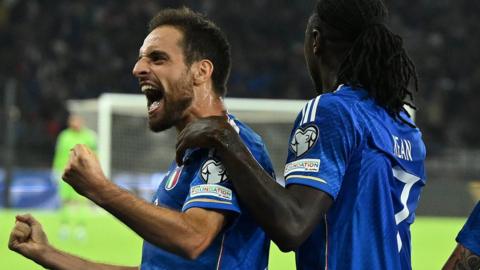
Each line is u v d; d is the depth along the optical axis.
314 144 6.93
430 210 47.84
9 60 67.19
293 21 71.88
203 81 7.23
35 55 67.81
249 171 6.57
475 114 65.75
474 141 64.12
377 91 7.40
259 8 72.06
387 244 7.16
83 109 46.94
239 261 7.02
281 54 69.81
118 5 71.44
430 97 65.56
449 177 53.19
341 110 7.04
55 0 71.31
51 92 64.38
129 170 45.56
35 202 48.69
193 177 7.04
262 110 42.88
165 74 7.09
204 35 7.26
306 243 7.20
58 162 37.31
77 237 35.31
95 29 70.06
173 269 7.06
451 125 64.81
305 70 68.50
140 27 70.31
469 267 7.91
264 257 7.29
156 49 7.13
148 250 7.27
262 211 6.55
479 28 72.19
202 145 6.69
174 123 7.23
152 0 71.75
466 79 68.38
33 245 7.44
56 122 60.31
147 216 6.38
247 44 70.25
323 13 7.52
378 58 7.39
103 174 6.38
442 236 38.03
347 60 7.45
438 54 69.81
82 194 6.39
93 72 67.50
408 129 7.62
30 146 56.53
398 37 7.52
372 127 7.18
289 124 43.09
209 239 6.62
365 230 7.09
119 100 43.81
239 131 7.26
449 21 72.31
